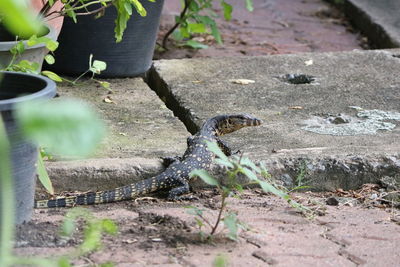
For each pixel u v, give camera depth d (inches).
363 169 395.2
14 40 420.5
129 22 556.1
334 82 559.8
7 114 277.9
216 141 408.2
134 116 487.2
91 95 530.9
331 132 453.1
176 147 429.4
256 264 287.7
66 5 415.8
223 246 305.4
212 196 377.4
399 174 396.8
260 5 927.0
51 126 140.4
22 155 297.7
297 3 951.0
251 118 429.7
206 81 561.0
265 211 353.4
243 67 597.0
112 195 363.3
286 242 312.7
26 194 312.3
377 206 373.1
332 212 359.3
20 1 135.8
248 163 318.3
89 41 556.1
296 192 391.5
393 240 320.5
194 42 707.4
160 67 593.9
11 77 315.6
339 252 305.0
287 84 555.8
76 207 355.3
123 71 573.6
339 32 823.7
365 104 510.0
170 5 880.3
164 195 379.2
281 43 761.6
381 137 442.0
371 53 633.6
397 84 553.9
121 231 320.5
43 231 313.1
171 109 532.4
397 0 872.3
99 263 284.5
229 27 810.2
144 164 388.8
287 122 473.1
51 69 572.1
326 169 393.4
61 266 220.8
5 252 195.6
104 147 425.4
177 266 284.2
